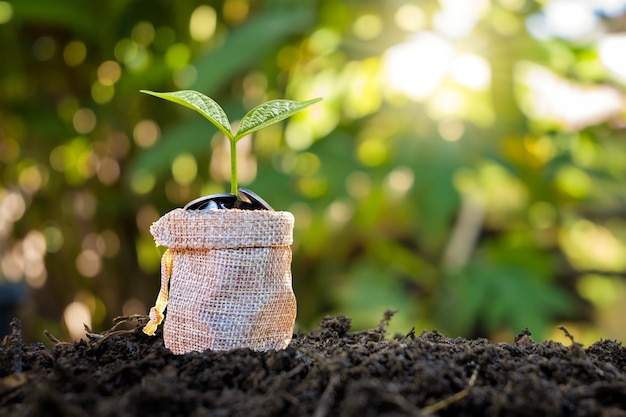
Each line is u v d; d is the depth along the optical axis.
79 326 1.09
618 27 1.13
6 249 1.10
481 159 0.91
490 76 0.90
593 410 0.39
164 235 0.47
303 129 1.05
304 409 0.39
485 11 0.93
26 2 0.91
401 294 1.03
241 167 1.05
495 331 1.14
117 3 0.93
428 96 0.88
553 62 0.96
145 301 1.09
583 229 1.24
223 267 0.46
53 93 1.07
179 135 0.89
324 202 0.90
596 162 1.04
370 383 0.39
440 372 0.42
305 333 0.56
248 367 0.43
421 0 0.92
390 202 1.01
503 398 0.39
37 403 0.38
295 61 1.01
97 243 1.08
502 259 1.03
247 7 1.04
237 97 1.04
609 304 1.26
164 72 0.98
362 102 1.00
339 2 0.96
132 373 0.43
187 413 0.39
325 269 1.10
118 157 1.06
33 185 1.10
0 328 0.86
